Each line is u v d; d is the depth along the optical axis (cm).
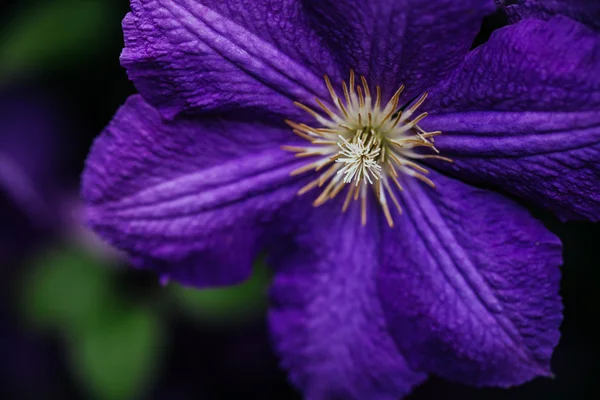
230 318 37
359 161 28
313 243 29
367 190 28
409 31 26
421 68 26
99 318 35
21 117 37
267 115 27
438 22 26
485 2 25
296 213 28
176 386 38
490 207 27
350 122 28
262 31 27
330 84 27
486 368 28
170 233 28
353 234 29
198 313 34
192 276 28
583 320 35
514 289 27
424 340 28
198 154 28
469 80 26
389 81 27
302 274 29
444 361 28
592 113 25
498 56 26
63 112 37
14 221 38
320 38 27
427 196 28
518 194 27
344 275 29
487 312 27
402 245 28
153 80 27
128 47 26
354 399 29
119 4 34
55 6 34
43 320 35
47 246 37
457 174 27
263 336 37
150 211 28
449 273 28
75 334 35
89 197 28
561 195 26
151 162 28
